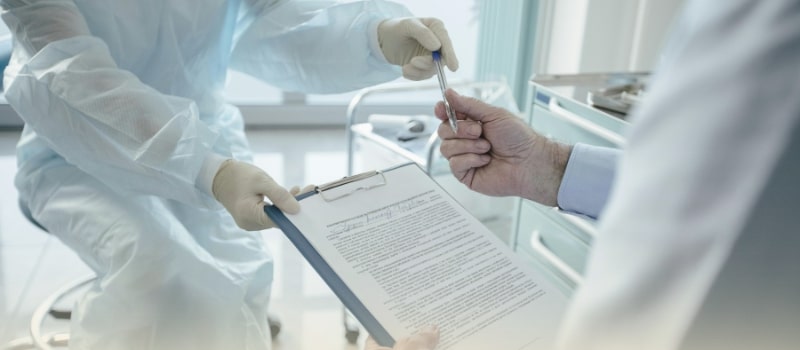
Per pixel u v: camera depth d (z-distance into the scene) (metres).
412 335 0.68
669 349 0.33
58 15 1.06
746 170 0.31
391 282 0.76
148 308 1.06
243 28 1.46
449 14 2.92
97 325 1.08
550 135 1.65
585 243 1.55
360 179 0.88
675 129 0.32
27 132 1.25
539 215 1.73
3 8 1.06
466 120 1.05
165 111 1.03
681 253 0.32
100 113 1.00
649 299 0.33
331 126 3.25
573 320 0.36
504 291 0.79
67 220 1.12
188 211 1.26
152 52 1.24
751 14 0.31
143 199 1.15
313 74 1.39
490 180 1.09
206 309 1.10
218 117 1.43
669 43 0.35
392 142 1.89
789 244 0.34
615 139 1.38
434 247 0.82
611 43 2.47
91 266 1.14
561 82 1.69
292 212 0.81
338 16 1.32
